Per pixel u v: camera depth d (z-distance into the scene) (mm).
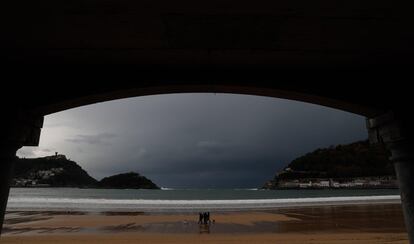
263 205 43781
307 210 35375
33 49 4789
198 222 23125
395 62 5309
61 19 4004
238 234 17438
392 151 6121
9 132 5133
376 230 18891
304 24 4148
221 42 4676
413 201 5613
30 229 19500
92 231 18656
